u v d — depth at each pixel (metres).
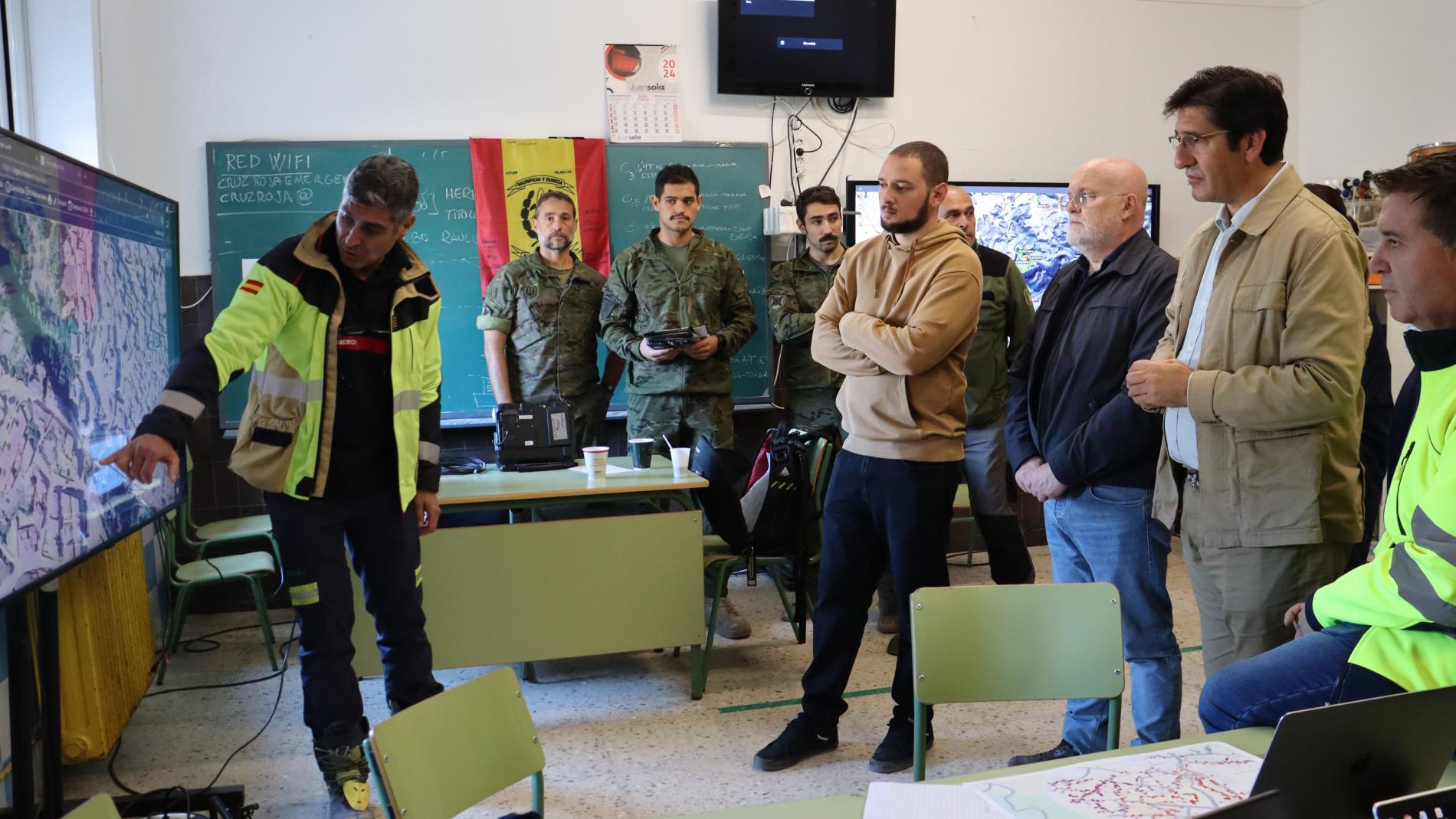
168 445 2.19
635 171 5.14
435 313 2.82
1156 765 1.41
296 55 4.77
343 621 2.70
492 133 5.00
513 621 3.40
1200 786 1.34
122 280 2.75
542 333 4.60
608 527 3.46
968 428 4.20
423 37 4.90
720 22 5.10
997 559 4.23
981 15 5.53
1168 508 2.38
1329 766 1.12
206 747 3.21
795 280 4.86
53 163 2.29
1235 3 5.87
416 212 4.91
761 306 5.35
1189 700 3.40
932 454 2.79
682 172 4.52
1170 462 2.37
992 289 4.16
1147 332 2.51
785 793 2.84
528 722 1.67
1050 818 1.26
